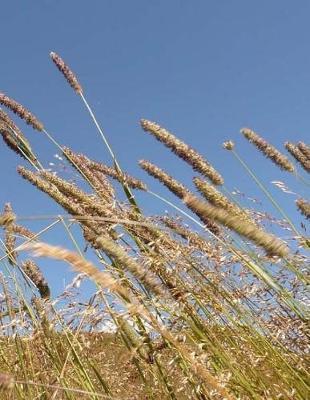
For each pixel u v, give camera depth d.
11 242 0.61
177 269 0.54
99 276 0.26
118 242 0.57
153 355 0.49
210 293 0.55
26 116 0.70
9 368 0.56
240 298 0.57
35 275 0.61
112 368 0.57
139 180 0.68
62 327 0.52
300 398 0.47
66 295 0.49
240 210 0.50
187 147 0.62
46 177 0.59
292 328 0.56
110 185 0.68
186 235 0.58
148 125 0.61
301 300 0.58
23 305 0.61
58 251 0.25
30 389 0.53
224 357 0.49
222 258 0.56
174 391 0.50
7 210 0.56
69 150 0.68
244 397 0.47
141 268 0.32
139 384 0.55
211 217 0.28
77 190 0.59
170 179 0.61
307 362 0.53
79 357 0.55
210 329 0.53
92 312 0.48
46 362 0.56
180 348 0.30
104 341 0.55
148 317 0.29
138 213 0.60
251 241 0.27
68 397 0.51
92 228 0.55
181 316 0.50
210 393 0.44
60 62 0.74
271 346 0.52
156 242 0.55
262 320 0.57
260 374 0.51
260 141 0.71
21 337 0.58
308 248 0.57
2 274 0.61
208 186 0.49
